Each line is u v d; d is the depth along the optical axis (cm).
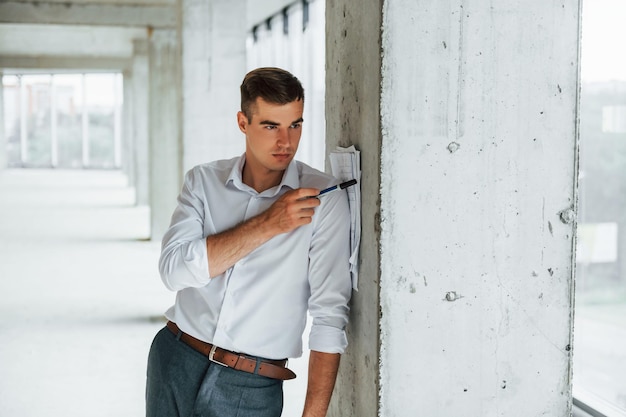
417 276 239
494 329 245
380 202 234
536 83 240
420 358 242
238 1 830
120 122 3158
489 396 247
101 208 1627
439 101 234
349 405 275
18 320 648
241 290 223
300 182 238
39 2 1200
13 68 2123
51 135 3152
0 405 441
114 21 1231
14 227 1298
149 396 234
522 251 245
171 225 232
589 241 424
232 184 232
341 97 274
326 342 225
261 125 212
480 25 235
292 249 224
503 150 240
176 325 233
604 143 404
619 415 340
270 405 227
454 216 239
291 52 1202
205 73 827
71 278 841
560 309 249
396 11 229
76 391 466
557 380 251
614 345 416
